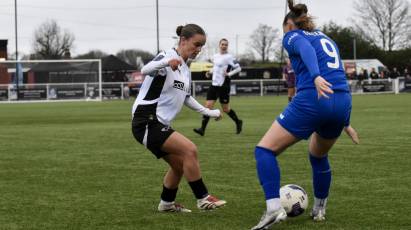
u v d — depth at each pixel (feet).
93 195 27.02
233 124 68.33
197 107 23.53
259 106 108.27
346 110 19.98
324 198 21.71
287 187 21.88
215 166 34.99
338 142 46.21
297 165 34.76
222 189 27.91
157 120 22.30
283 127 19.84
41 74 163.12
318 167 21.47
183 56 22.58
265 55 326.65
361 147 42.91
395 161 35.83
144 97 22.38
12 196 26.99
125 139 52.13
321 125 19.88
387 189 27.22
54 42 311.47
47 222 21.94
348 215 22.40
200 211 23.56
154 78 22.13
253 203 24.82
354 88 173.47
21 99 157.28
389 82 174.60
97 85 161.89
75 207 24.48
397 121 67.31
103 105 127.85
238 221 21.79
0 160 39.17
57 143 49.47
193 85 163.32
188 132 58.03
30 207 24.59
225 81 54.65
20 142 50.75
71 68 164.35
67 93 160.56
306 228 20.56
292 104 19.88
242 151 41.93
